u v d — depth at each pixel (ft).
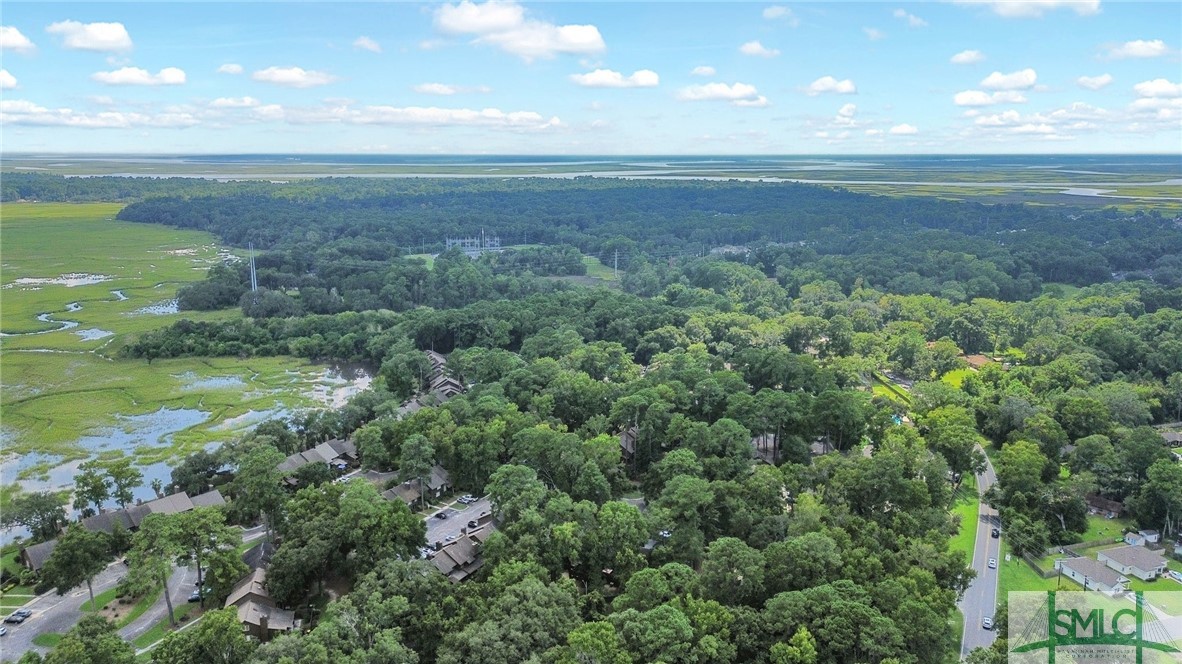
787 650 314.55
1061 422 606.14
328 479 525.34
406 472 506.07
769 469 471.62
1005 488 506.48
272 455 486.38
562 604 344.28
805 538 380.78
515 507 427.74
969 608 402.11
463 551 424.05
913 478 501.97
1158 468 485.56
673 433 538.06
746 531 435.12
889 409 616.39
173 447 627.87
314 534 404.16
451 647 325.42
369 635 329.52
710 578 361.92
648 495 506.07
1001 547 469.16
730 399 575.79
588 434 576.61
